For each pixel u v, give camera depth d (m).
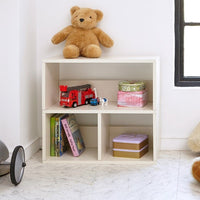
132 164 2.43
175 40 2.71
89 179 2.17
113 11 2.69
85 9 2.61
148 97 2.71
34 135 2.72
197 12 2.73
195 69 2.78
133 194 1.96
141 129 2.74
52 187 2.06
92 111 2.42
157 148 2.52
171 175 2.22
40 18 2.73
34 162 2.49
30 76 2.62
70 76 2.77
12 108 2.42
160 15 2.66
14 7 2.36
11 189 2.04
